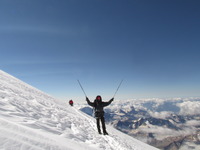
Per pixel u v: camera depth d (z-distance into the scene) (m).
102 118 11.16
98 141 8.02
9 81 17.36
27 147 2.77
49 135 4.58
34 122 5.43
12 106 6.39
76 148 4.50
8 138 2.71
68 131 6.93
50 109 10.58
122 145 9.91
